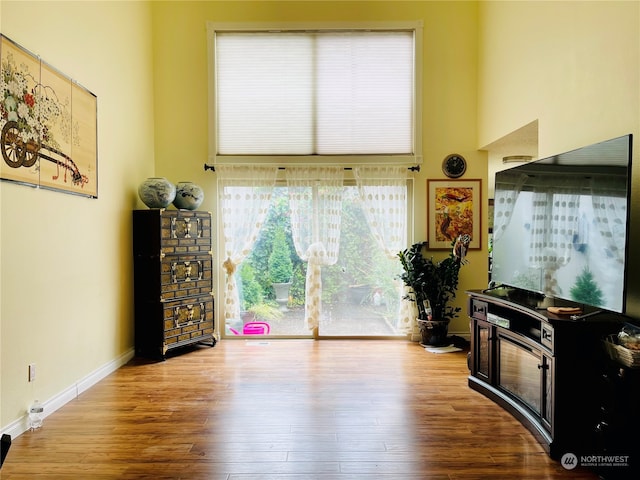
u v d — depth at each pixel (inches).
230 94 196.2
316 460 92.3
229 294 195.3
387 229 195.6
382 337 199.0
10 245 102.1
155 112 195.2
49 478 86.0
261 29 192.7
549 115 136.6
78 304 132.6
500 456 93.9
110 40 154.3
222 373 150.7
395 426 108.3
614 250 90.2
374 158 194.7
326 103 195.9
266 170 194.7
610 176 91.7
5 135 99.7
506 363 121.3
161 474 87.2
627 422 82.8
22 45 106.5
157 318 167.2
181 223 174.2
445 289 188.5
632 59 100.7
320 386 136.9
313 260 194.7
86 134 137.3
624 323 92.7
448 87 195.3
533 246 120.3
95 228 143.4
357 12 193.0
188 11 193.2
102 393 131.9
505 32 166.9
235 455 94.5
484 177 196.4
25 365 107.7
